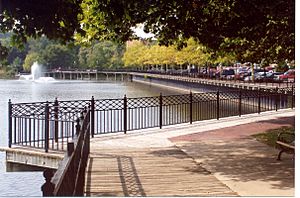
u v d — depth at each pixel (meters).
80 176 7.23
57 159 11.20
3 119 28.31
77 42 13.26
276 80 51.53
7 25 7.81
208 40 12.48
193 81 60.66
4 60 8.49
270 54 17.20
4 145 17.41
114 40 13.61
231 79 61.88
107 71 130.62
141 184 8.75
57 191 3.56
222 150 12.42
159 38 13.33
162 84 89.12
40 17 7.66
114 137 14.80
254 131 16.17
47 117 12.08
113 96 55.09
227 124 18.34
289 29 11.15
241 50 17.05
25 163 11.80
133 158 11.37
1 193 11.84
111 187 8.52
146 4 10.29
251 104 30.53
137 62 110.94
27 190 12.26
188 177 9.32
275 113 23.00
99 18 11.20
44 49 124.56
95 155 11.72
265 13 10.47
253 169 9.98
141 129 16.73
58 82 110.00
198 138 14.62
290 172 9.62
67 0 7.94
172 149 12.64
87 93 62.19
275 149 12.41
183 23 11.74
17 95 57.47
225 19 11.70
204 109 29.91
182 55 71.75
